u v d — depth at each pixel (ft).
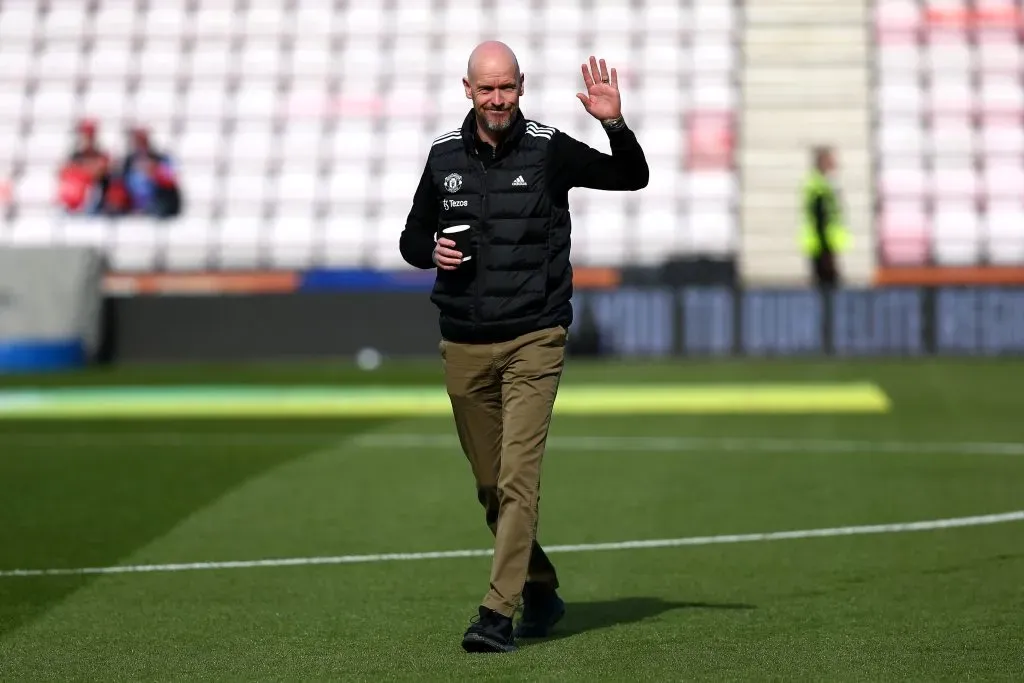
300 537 105.40
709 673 64.59
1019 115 376.48
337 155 380.17
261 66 394.11
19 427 184.96
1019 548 97.86
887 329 282.15
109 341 298.35
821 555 96.48
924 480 132.36
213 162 379.96
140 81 393.91
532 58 387.75
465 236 69.26
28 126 388.16
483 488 74.13
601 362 281.54
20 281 286.87
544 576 72.33
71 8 404.16
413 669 66.08
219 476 138.82
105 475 140.05
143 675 65.67
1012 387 225.97
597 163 69.82
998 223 363.35
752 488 128.67
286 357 294.87
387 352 293.23
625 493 126.52
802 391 224.12
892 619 76.59
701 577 89.66
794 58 381.40
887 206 365.81
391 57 393.70
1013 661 66.74
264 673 65.77
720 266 288.30
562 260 70.85
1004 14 386.93
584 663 66.85
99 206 374.22
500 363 70.64
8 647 71.82
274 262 369.09
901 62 381.19
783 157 372.38
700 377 248.73
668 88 379.96
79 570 93.25
